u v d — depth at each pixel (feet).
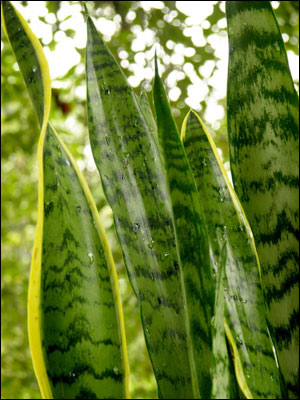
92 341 1.41
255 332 1.61
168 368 1.48
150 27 8.43
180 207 1.46
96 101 1.69
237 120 1.68
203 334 1.46
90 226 1.51
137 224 1.58
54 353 1.38
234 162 1.68
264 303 1.59
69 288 1.43
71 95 9.20
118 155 1.63
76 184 1.54
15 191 10.66
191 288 1.46
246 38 1.72
